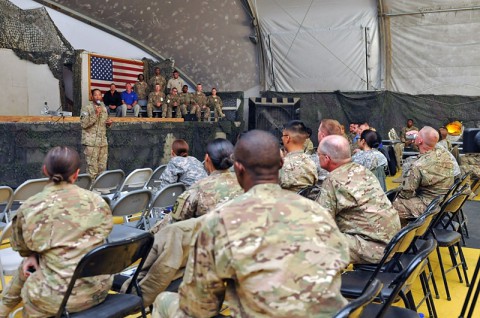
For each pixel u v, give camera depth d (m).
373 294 1.65
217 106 13.89
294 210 1.62
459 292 4.08
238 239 1.54
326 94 15.60
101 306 2.37
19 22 11.35
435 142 4.61
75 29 13.28
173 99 12.79
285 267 1.52
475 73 14.35
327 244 1.59
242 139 1.74
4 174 7.48
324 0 14.91
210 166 3.13
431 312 3.50
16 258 3.32
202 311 1.66
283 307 1.50
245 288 1.53
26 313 2.33
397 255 3.05
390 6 14.58
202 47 15.84
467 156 8.34
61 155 2.37
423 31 14.57
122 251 2.28
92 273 2.23
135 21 14.24
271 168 1.71
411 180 4.64
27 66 11.50
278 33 15.89
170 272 2.58
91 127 8.18
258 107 14.93
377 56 15.20
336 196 3.03
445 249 5.39
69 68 12.40
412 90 15.06
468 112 14.53
